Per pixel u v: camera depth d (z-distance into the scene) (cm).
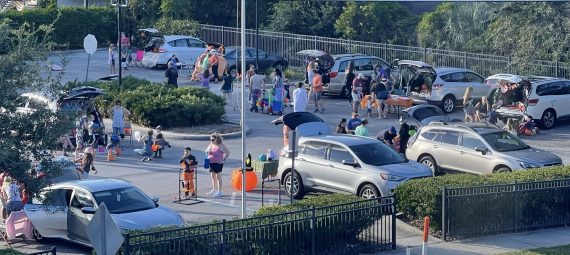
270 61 5147
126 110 3347
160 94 3747
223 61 4828
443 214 2202
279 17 5950
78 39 6009
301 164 2614
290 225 1969
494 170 2731
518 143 2814
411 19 5841
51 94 1775
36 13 5803
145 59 5266
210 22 6253
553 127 3819
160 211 2150
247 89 4456
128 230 1903
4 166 1656
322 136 2661
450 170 2845
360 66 4494
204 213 2459
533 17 4506
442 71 4175
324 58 4475
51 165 1709
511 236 2266
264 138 3544
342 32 5862
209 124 3728
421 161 2923
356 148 2550
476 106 3803
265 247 1934
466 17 5444
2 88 1655
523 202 2309
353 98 4000
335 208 2044
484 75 4925
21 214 2198
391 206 2127
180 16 6056
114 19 6169
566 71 4494
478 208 2244
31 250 2148
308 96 4325
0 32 1677
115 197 2147
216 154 2628
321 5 6000
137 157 3198
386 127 3794
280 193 2645
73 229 2139
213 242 1847
